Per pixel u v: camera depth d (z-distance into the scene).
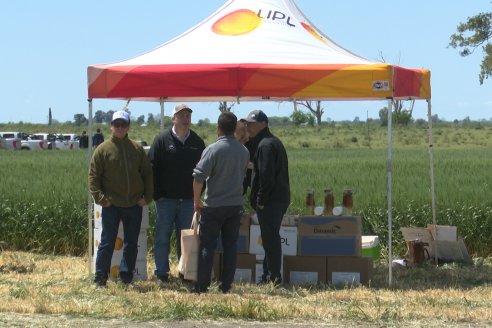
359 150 46.50
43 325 8.24
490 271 12.67
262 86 11.09
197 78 11.20
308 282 11.49
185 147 11.48
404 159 31.75
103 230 10.90
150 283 11.27
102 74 11.52
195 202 10.31
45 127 106.81
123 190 10.82
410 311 9.12
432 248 13.49
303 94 11.07
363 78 11.05
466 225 14.60
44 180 20.17
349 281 11.41
